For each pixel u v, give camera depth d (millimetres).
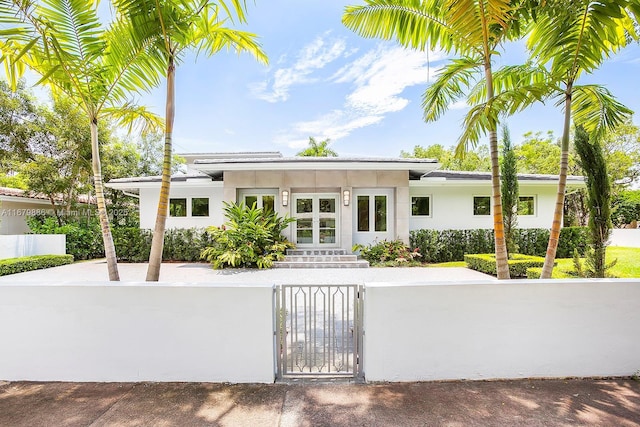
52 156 14547
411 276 9344
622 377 3402
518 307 3381
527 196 13773
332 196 12594
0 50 4242
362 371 3473
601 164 5941
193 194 13859
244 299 3344
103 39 4457
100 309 3387
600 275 5977
